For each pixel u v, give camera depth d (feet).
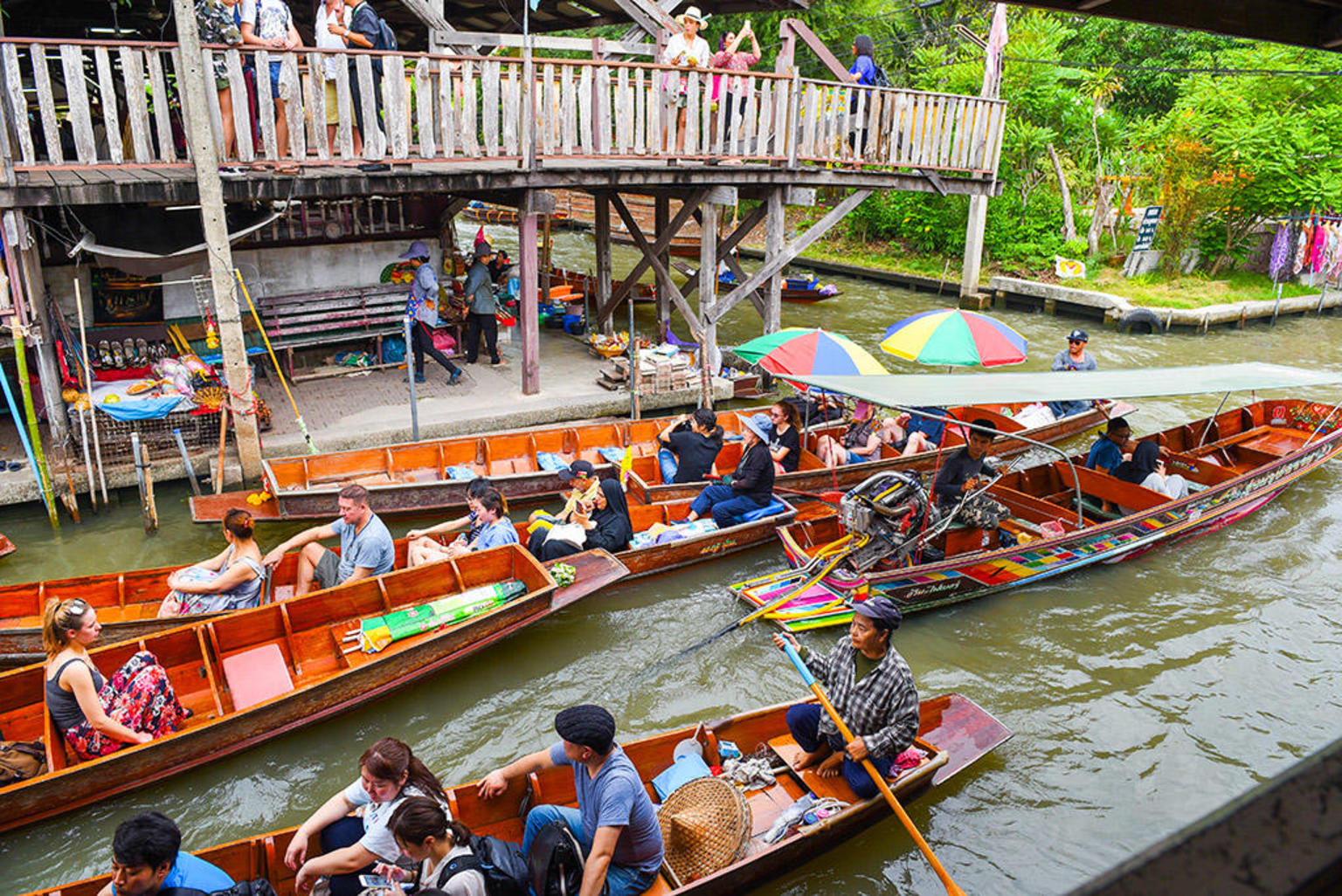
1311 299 71.92
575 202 112.06
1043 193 81.92
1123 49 91.86
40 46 27.58
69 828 18.25
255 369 41.27
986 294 74.43
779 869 16.96
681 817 16.67
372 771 14.44
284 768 20.47
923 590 26.45
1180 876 1.64
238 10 32.55
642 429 37.11
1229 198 72.59
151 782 18.89
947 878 15.76
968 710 21.27
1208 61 85.20
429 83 34.24
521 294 40.09
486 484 26.50
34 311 30.09
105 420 31.58
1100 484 32.65
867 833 18.61
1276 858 1.63
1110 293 69.26
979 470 27.76
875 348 58.85
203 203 30.22
